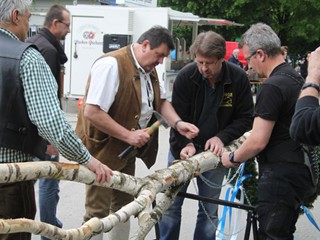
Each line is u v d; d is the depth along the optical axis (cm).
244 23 1938
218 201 275
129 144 285
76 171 213
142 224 219
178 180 255
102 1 1170
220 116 319
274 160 257
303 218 478
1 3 219
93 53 988
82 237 192
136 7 989
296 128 199
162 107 323
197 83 314
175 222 349
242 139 312
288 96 248
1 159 221
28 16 230
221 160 281
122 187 232
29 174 196
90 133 296
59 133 211
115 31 952
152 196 231
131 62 286
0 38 220
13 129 218
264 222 262
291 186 254
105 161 294
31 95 213
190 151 306
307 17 1936
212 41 285
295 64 2047
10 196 229
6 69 213
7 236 236
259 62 262
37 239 381
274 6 1939
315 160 262
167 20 952
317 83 205
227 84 311
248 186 358
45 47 342
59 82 351
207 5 1925
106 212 310
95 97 274
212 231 358
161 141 801
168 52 286
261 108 250
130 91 286
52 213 380
